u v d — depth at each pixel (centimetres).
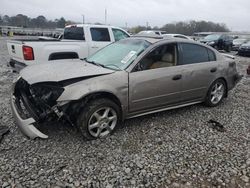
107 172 312
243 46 1861
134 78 404
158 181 300
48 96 364
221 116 504
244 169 329
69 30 880
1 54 1498
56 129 412
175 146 378
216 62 529
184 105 496
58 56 729
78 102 364
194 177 310
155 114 497
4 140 377
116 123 402
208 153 363
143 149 366
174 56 459
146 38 470
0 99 563
